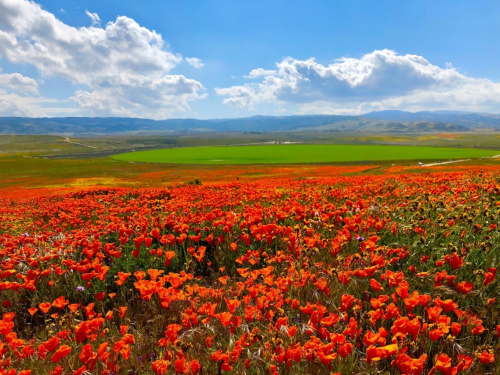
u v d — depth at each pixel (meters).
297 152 168.62
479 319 2.96
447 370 2.21
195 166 106.75
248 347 2.95
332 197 10.55
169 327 2.88
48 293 4.61
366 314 3.27
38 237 7.54
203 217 6.71
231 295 4.07
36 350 3.28
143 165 113.31
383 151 164.12
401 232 5.39
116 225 6.93
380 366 2.77
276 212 6.91
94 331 3.29
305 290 3.96
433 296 3.43
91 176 85.25
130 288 4.77
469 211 5.80
